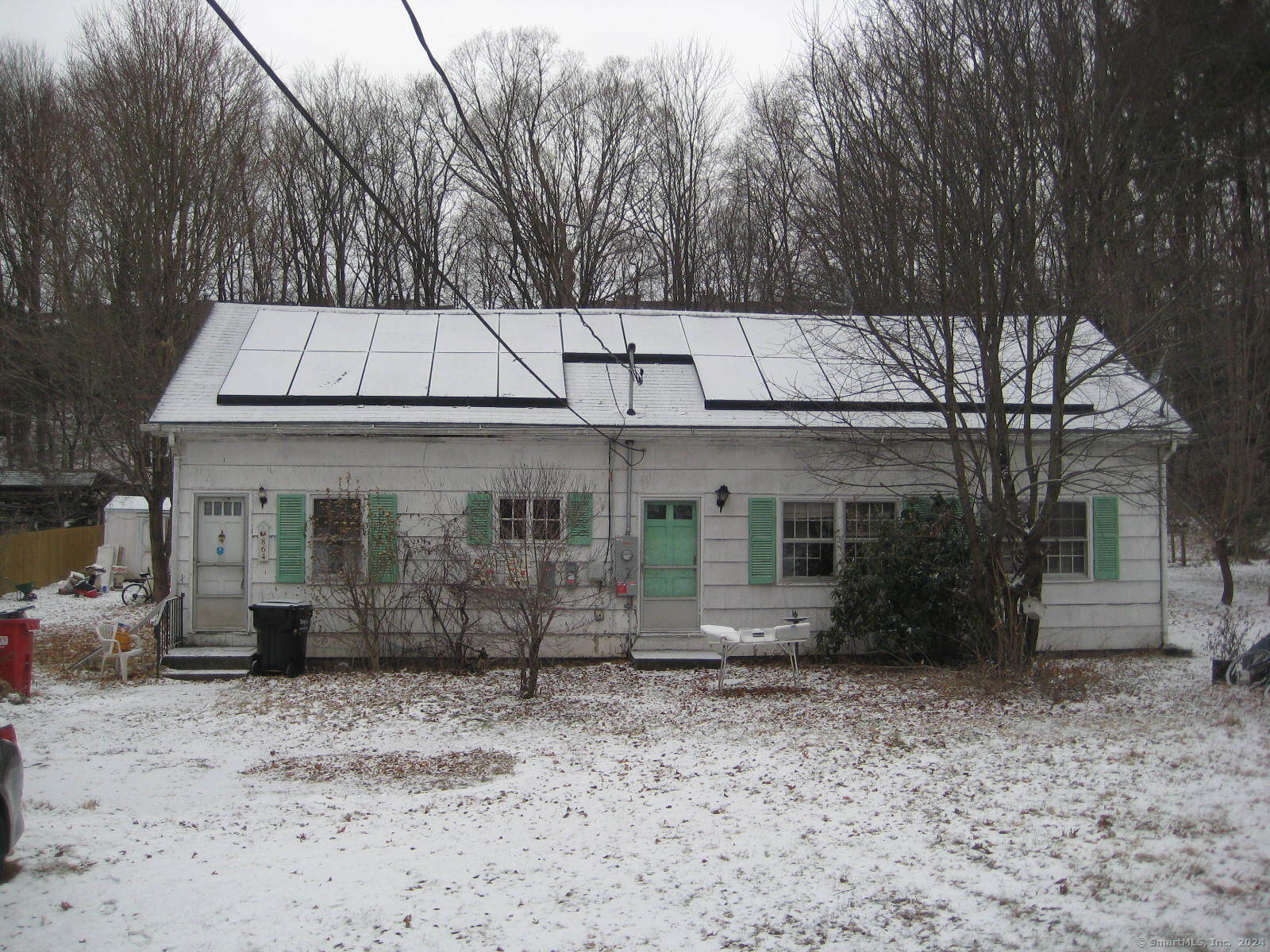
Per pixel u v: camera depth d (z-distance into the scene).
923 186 13.80
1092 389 16.81
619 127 33.50
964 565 14.84
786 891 6.17
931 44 13.98
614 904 6.03
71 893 6.17
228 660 14.55
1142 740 9.90
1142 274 14.43
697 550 15.94
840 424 15.60
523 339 17.64
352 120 34.19
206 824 7.77
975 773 8.92
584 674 14.70
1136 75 13.82
